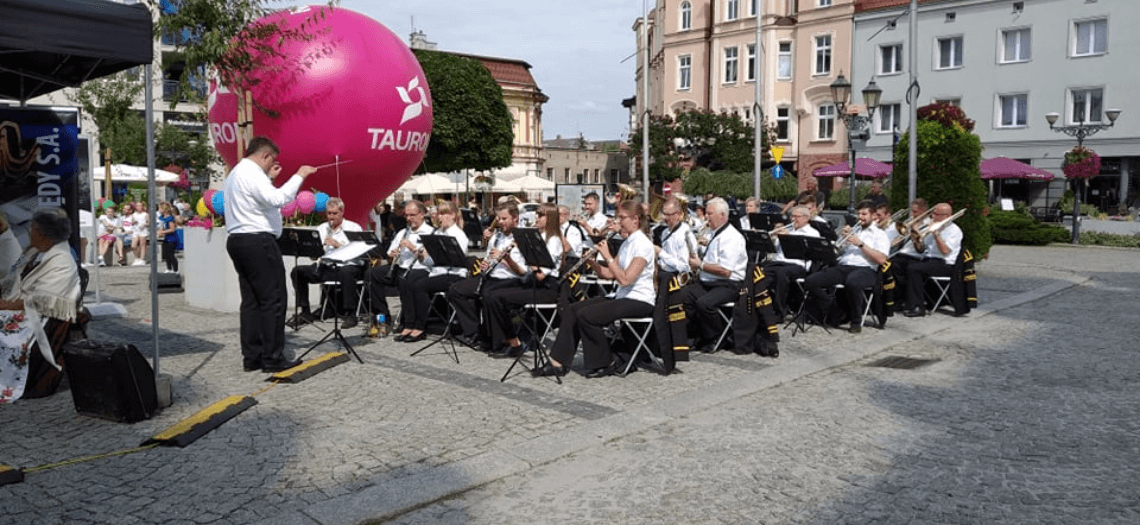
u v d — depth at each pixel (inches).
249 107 430.3
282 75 428.8
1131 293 518.3
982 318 415.2
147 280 593.6
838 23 1521.9
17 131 295.1
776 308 374.6
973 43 1392.7
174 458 191.2
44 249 242.8
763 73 1615.4
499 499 171.5
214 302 429.7
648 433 217.3
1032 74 1341.0
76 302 245.6
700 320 319.3
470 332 324.2
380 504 164.4
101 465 186.2
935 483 180.1
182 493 170.1
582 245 363.6
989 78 1382.9
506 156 1263.5
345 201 479.2
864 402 249.9
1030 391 262.5
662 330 278.4
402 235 354.6
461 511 165.0
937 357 320.2
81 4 204.8
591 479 183.0
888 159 1483.8
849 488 177.5
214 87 462.3
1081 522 158.4
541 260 263.9
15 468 178.7
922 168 545.0
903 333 368.5
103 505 163.6
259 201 269.1
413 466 186.9
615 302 275.3
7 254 261.7
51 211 243.4
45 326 243.9
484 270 301.3
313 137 437.4
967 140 534.3
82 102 989.2
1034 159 1352.1
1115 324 392.5
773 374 283.4
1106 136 1280.8
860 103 1504.7
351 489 172.6
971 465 191.8
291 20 438.9
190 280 446.6
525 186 1694.1
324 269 377.1
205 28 427.8
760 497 172.2
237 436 207.9
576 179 2559.1
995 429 220.8
